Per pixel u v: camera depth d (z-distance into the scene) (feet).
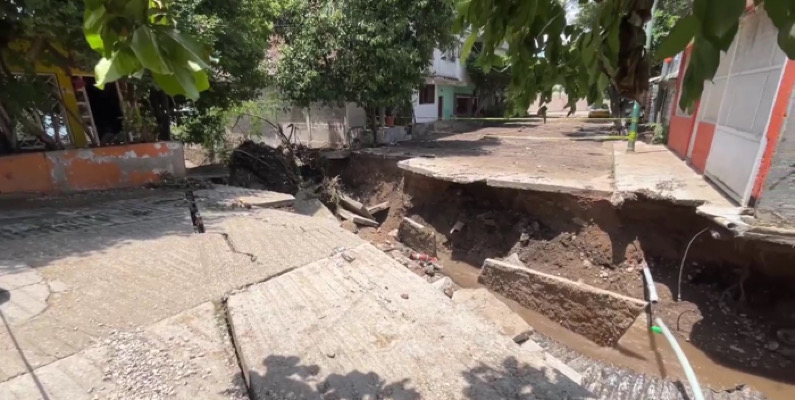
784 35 2.29
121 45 3.16
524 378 7.28
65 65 18.85
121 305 9.13
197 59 3.30
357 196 35.35
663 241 18.29
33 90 18.63
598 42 3.92
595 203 20.12
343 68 35.47
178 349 7.68
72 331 8.04
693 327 15.81
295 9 34.68
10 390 6.39
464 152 35.96
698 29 2.41
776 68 13.87
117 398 6.33
